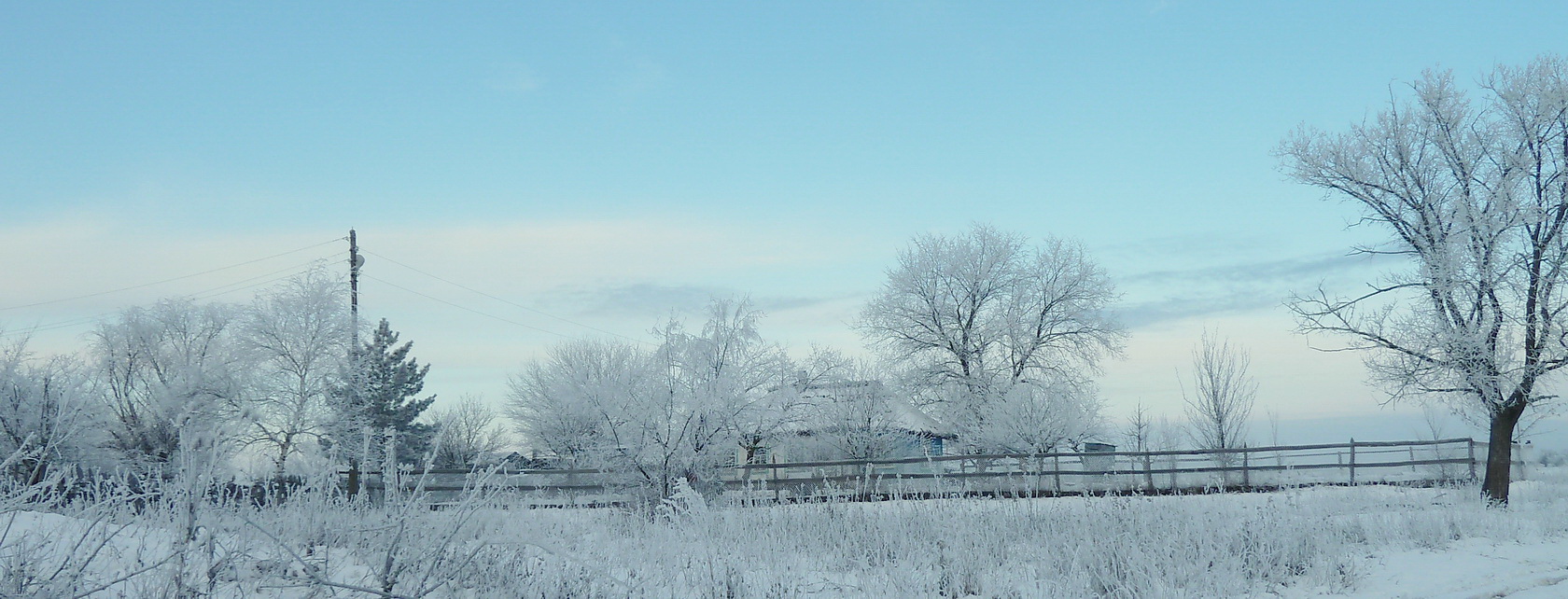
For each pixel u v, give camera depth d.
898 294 40.25
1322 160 20.91
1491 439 19.31
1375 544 11.76
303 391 32.56
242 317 33.50
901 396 38.94
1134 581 8.43
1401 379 19.64
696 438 17.66
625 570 8.66
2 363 27.47
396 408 36.25
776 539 11.08
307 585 6.36
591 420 18.38
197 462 5.96
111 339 33.19
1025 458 24.31
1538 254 18.77
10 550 6.21
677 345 18.14
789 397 19.02
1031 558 10.43
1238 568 9.04
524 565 7.80
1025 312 39.16
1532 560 10.73
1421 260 19.72
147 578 5.95
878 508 13.20
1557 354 18.31
